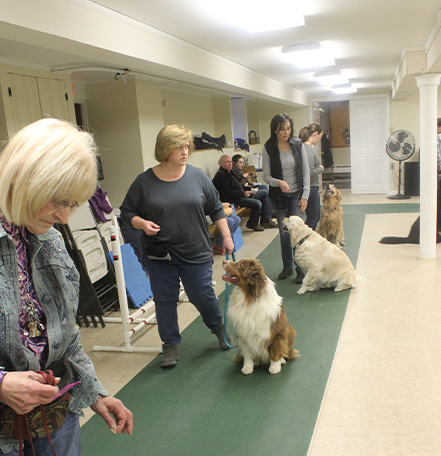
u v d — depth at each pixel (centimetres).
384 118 1150
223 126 956
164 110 739
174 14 340
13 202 86
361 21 409
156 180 272
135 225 267
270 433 212
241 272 255
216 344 318
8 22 234
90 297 364
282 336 267
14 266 91
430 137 480
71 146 90
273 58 558
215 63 515
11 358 92
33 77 453
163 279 278
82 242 373
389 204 973
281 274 465
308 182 430
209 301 288
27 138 88
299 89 976
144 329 358
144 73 537
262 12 339
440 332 313
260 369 277
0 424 97
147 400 249
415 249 556
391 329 325
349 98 1166
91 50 318
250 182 841
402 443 199
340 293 412
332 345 305
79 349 117
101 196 422
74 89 562
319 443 204
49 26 261
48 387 90
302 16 359
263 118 1207
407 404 229
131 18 344
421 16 398
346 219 808
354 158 1189
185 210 267
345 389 248
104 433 220
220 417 228
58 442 105
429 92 477
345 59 620
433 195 489
